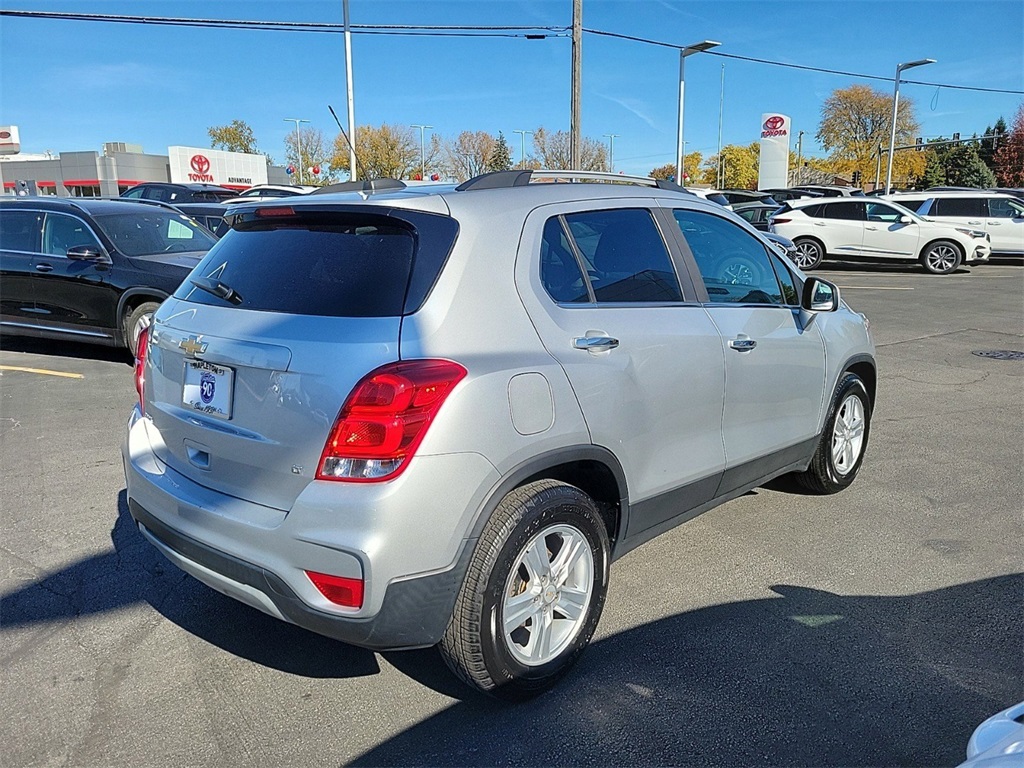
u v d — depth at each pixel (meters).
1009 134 75.69
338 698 2.88
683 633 3.31
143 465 3.05
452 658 2.64
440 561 2.45
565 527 2.83
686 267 3.54
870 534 4.29
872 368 4.98
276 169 74.25
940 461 5.50
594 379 2.87
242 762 2.55
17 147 62.88
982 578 3.79
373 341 2.47
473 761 2.56
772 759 2.56
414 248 2.66
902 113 77.38
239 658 3.13
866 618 3.43
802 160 94.94
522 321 2.76
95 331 8.23
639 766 2.54
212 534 2.66
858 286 16.39
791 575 3.82
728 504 4.72
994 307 13.28
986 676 3.01
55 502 4.64
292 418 2.49
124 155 62.78
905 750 2.60
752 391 3.75
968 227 19.69
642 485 3.18
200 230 9.48
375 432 2.36
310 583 2.45
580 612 2.96
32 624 3.36
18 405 6.72
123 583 3.71
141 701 2.85
